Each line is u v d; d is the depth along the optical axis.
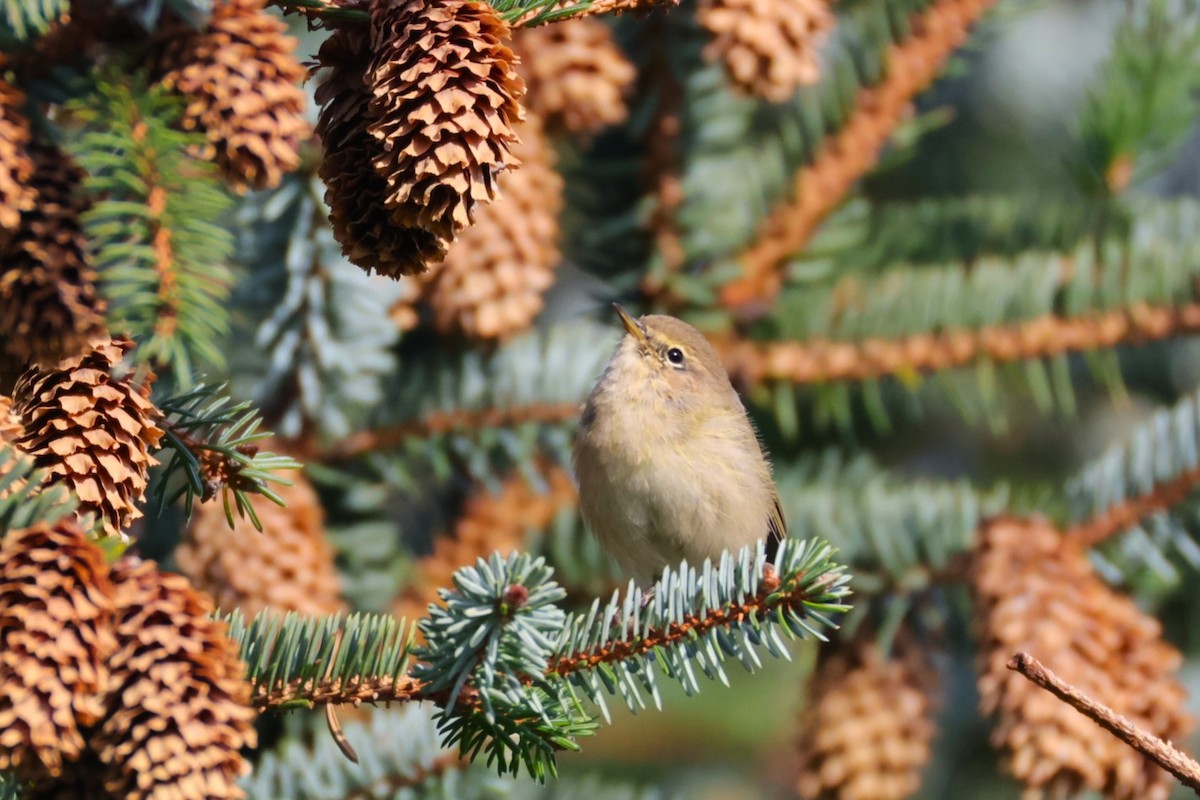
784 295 9.99
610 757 13.34
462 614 5.32
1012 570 8.79
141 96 6.20
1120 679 8.23
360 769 7.46
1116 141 9.70
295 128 6.39
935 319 9.54
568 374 9.35
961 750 12.18
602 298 10.20
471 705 5.58
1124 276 9.27
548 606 5.36
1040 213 10.21
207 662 4.95
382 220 5.50
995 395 9.98
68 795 4.84
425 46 5.17
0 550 4.71
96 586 4.76
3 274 5.79
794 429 9.95
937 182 12.38
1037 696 8.12
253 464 5.96
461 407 9.05
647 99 9.53
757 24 7.97
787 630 6.12
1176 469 9.10
